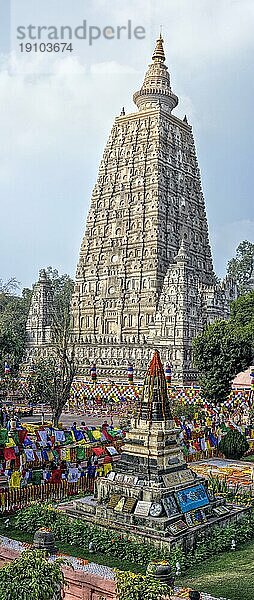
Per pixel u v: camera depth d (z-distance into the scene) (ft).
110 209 427.74
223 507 106.11
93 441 142.82
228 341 245.86
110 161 433.48
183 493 99.50
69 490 124.06
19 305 561.02
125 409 272.92
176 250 409.69
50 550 73.72
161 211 401.29
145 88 421.18
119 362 399.65
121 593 55.57
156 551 86.17
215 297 399.24
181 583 77.77
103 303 421.18
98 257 430.20
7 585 53.11
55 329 257.55
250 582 77.61
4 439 126.41
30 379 278.05
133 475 101.24
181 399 242.17
